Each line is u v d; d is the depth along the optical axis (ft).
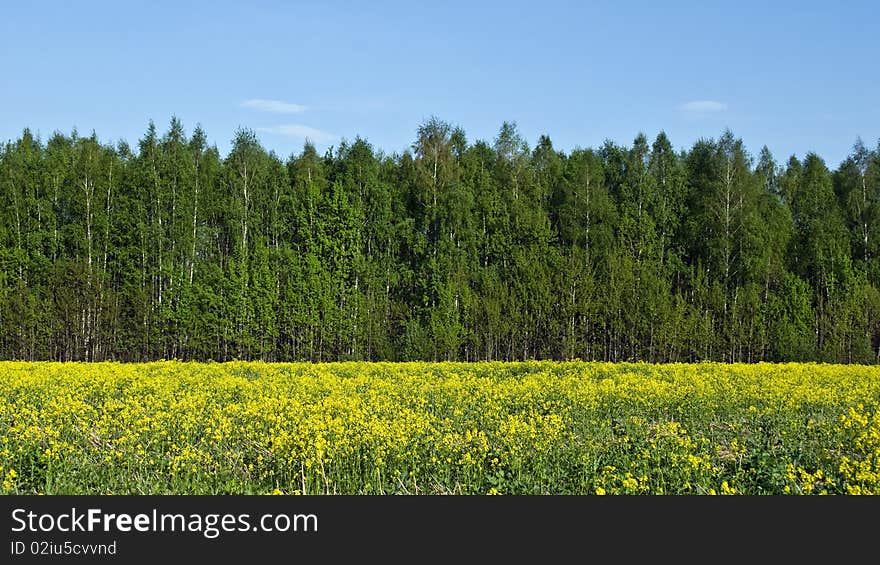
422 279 182.91
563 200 215.31
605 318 180.14
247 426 53.11
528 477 42.42
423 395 73.87
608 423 59.67
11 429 48.93
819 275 191.52
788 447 50.39
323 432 45.47
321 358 178.50
